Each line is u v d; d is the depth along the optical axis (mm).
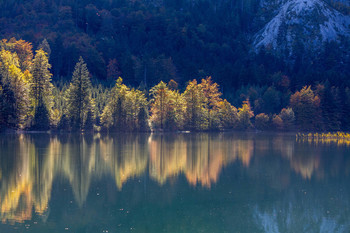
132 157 48031
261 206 25938
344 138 100562
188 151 56406
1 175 34562
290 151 59062
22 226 20844
